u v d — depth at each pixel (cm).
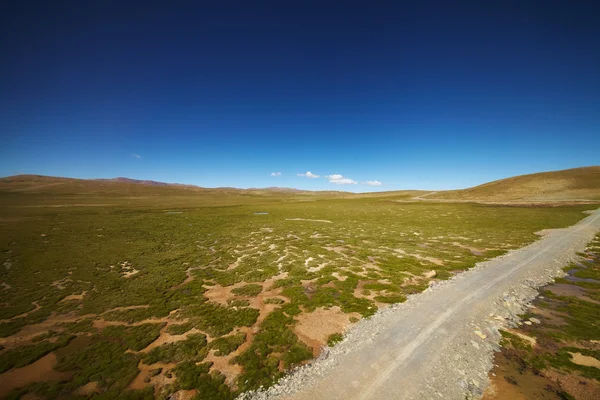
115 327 1636
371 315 1684
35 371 1234
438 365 1180
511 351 1272
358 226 5475
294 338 1448
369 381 1095
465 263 2720
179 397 1059
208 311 1838
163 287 2316
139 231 5141
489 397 998
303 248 3650
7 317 1788
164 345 1427
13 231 4984
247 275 2588
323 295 2022
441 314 1648
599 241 3509
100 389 1110
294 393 1053
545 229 4388
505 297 1872
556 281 2188
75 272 2733
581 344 1304
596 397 969
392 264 2795
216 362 1272
